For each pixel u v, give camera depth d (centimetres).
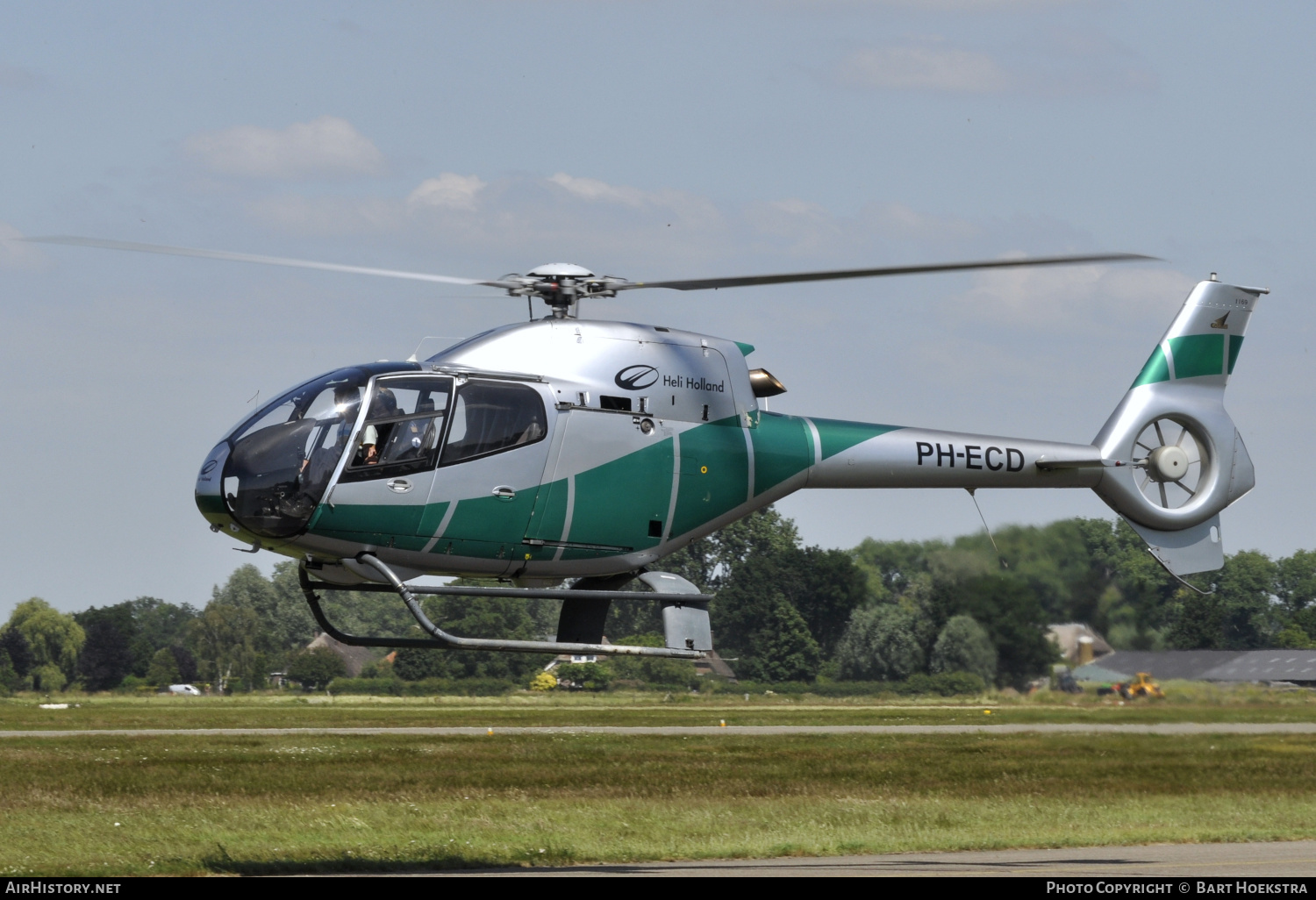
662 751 10581
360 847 5147
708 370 5288
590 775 8238
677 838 5488
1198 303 7206
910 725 15438
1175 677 14800
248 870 4628
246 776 7938
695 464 5184
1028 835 5622
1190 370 7150
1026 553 15575
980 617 17112
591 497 4938
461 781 7756
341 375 4672
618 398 5016
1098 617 15012
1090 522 15250
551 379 4925
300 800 6669
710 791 7319
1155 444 7094
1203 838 5600
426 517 4659
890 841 5406
